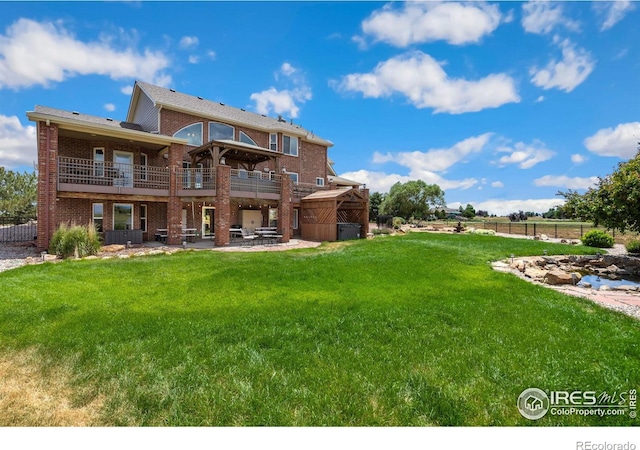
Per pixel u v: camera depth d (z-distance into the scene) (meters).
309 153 25.80
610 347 3.81
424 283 7.25
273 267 8.57
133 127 18.30
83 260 10.12
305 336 4.17
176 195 15.92
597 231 17.89
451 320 4.80
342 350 3.76
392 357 3.57
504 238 19.83
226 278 7.41
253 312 5.11
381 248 13.18
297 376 3.16
